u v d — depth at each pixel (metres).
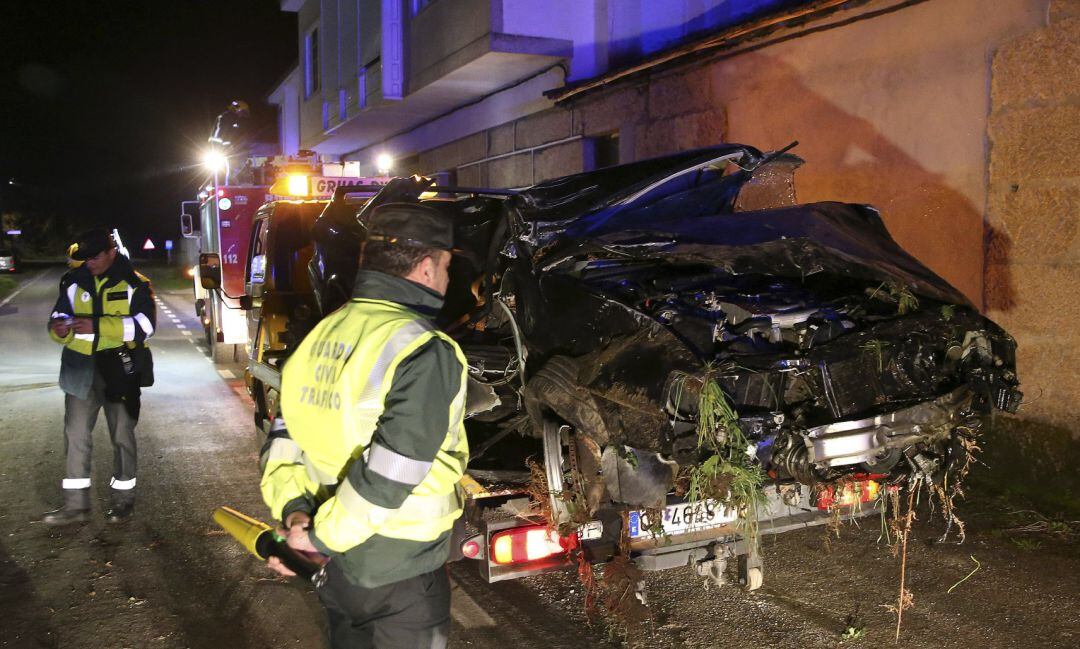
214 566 4.68
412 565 2.18
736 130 8.56
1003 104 5.90
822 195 7.54
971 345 3.66
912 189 6.66
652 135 9.87
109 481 6.27
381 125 17.36
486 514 3.62
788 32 7.78
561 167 11.81
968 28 6.13
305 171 10.80
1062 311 5.60
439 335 2.13
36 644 3.79
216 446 7.32
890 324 3.46
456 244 4.58
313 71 21.03
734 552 3.75
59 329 5.24
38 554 4.85
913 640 3.79
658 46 10.55
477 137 14.42
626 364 3.38
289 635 3.88
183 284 32.91
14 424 8.13
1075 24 5.39
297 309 6.32
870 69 6.98
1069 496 5.48
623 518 3.59
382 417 2.05
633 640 3.82
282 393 2.28
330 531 2.03
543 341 3.97
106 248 5.32
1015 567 4.59
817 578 4.48
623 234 4.00
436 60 12.66
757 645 3.76
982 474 5.99
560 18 11.18
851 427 3.27
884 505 3.85
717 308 3.57
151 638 3.85
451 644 3.81
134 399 5.49
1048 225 5.66
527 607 4.20
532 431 4.38
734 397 3.26
